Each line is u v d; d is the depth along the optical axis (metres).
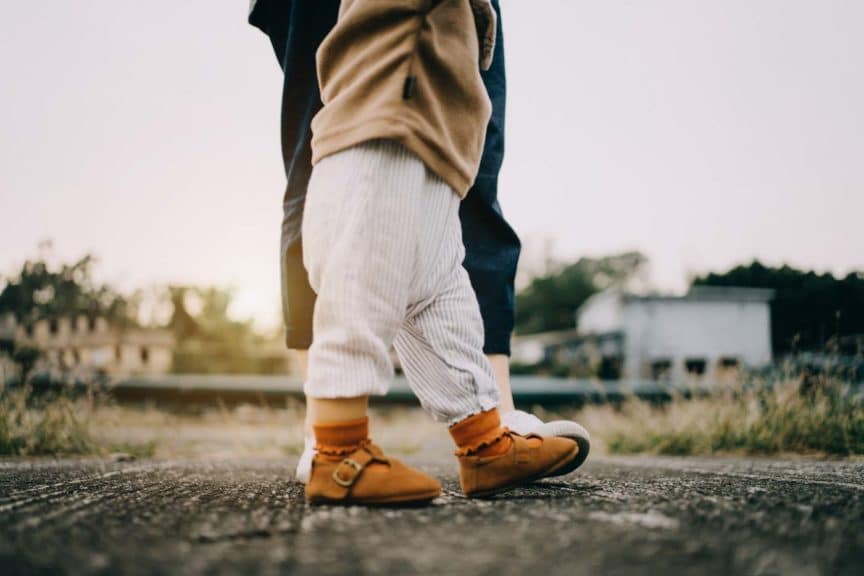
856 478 1.87
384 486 1.27
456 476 2.19
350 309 1.26
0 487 1.61
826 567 0.79
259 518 1.13
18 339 4.37
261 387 9.19
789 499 1.33
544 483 1.72
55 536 0.96
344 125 1.31
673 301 23.86
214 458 3.57
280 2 1.99
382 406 9.41
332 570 0.77
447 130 1.38
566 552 0.86
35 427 3.51
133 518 1.12
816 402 3.66
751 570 0.77
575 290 53.34
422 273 1.36
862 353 3.82
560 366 25.36
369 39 1.36
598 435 4.66
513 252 2.02
